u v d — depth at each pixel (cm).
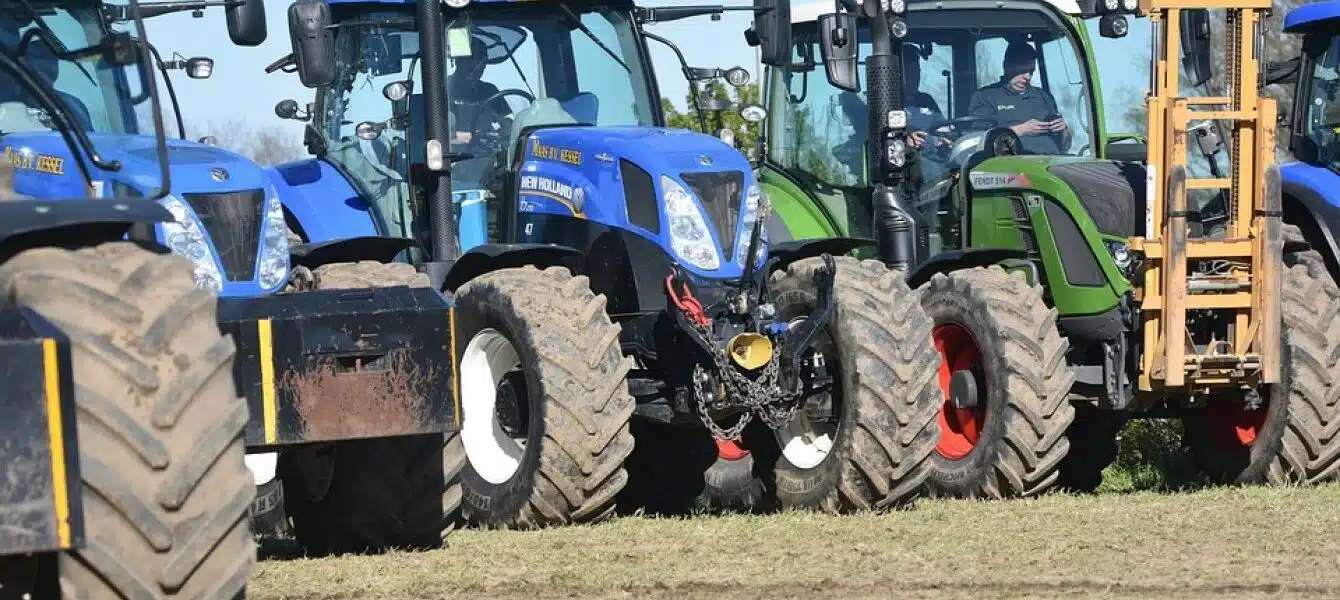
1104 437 2302
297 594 1398
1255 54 2081
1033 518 1783
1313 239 2277
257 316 1390
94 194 1373
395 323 1413
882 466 1878
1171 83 2073
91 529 994
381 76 2172
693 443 2091
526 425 1877
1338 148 2286
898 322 1920
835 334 1920
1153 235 2066
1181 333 2048
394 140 2158
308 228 2156
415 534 1642
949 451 2150
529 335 1847
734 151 2012
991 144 2333
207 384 1038
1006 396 2050
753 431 2039
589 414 1822
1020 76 2384
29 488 949
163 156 1313
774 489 2003
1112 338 2128
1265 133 2064
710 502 2080
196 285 1085
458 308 1945
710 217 1958
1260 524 1697
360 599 1378
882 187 2264
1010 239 2236
